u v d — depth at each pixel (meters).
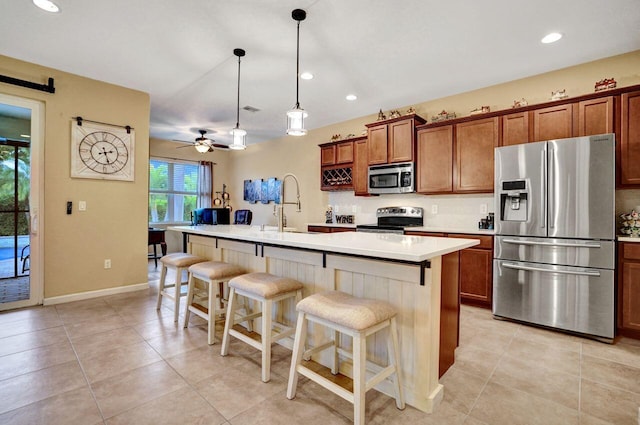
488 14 2.38
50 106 3.32
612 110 2.76
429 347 1.66
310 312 1.63
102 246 3.68
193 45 2.87
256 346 1.99
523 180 2.89
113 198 3.76
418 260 1.46
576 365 2.16
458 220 4.00
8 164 3.26
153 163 6.75
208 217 6.29
